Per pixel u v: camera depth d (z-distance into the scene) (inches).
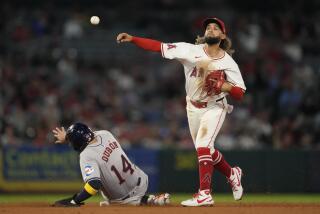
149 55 3447.3
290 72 3284.9
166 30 3636.8
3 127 2541.8
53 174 2443.4
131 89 3161.9
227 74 1274.6
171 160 2486.5
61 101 2878.9
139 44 1290.6
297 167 2485.2
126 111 2992.1
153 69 3353.8
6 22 3368.6
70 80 3085.6
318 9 3794.3
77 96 2982.3
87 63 3272.6
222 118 1302.9
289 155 2482.8
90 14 3599.9
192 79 1286.9
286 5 3806.6
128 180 1285.7
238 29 3511.3
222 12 3713.1
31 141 2593.5
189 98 1310.3
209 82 1274.6
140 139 2748.5
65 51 3294.8
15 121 2623.0
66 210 1148.5
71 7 3794.3
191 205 1262.3
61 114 2723.9
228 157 2456.9
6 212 1130.7
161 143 2716.5
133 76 3257.9
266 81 3171.8
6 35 3314.5
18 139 2586.1
